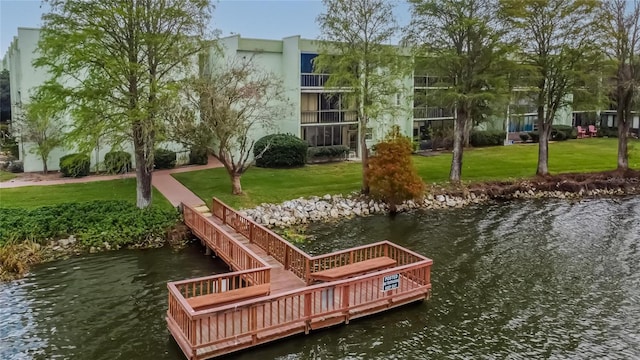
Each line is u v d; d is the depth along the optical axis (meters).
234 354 12.50
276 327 12.99
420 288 15.62
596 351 13.09
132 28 22.06
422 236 23.03
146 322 14.38
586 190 32.56
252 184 29.83
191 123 24.97
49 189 27.33
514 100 33.47
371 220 25.69
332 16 27.38
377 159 27.20
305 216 25.47
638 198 31.36
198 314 11.87
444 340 13.54
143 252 20.08
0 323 14.20
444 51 30.45
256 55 37.84
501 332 14.05
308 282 15.41
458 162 31.59
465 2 29.44
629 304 15.93
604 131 55.66
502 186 31.56
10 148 39.41
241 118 26.88
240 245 16.42
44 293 16.23
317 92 39.03
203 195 26.67
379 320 14.52
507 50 30.52
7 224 20.36
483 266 19.22
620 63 34.38
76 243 20.31
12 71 38.06
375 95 28.23
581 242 22.31
